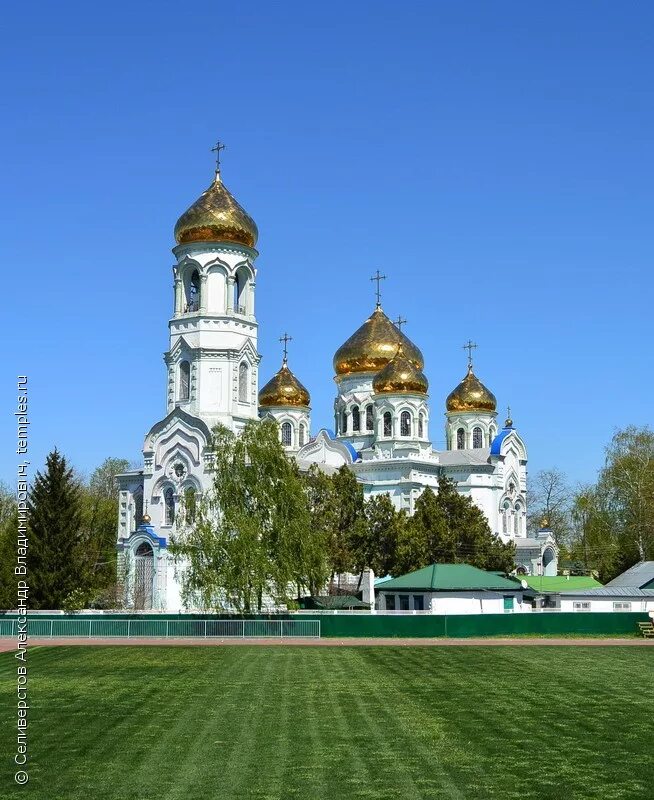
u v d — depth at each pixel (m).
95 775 31.64
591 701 46.97
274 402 143.50
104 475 198.75
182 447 111.94
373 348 143.38
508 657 69.50
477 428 152.12
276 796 29.12
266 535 92.00
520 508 147.00
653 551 141.75
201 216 113.00
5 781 31.06
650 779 31.20
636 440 148.12
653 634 89.25
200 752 34.84
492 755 34.44
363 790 29.77
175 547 92.69
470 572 101.62
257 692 49.88
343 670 60.16
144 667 61.94
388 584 101.94
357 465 133.62
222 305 112.94
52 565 102.56
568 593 106.69
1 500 133.50
